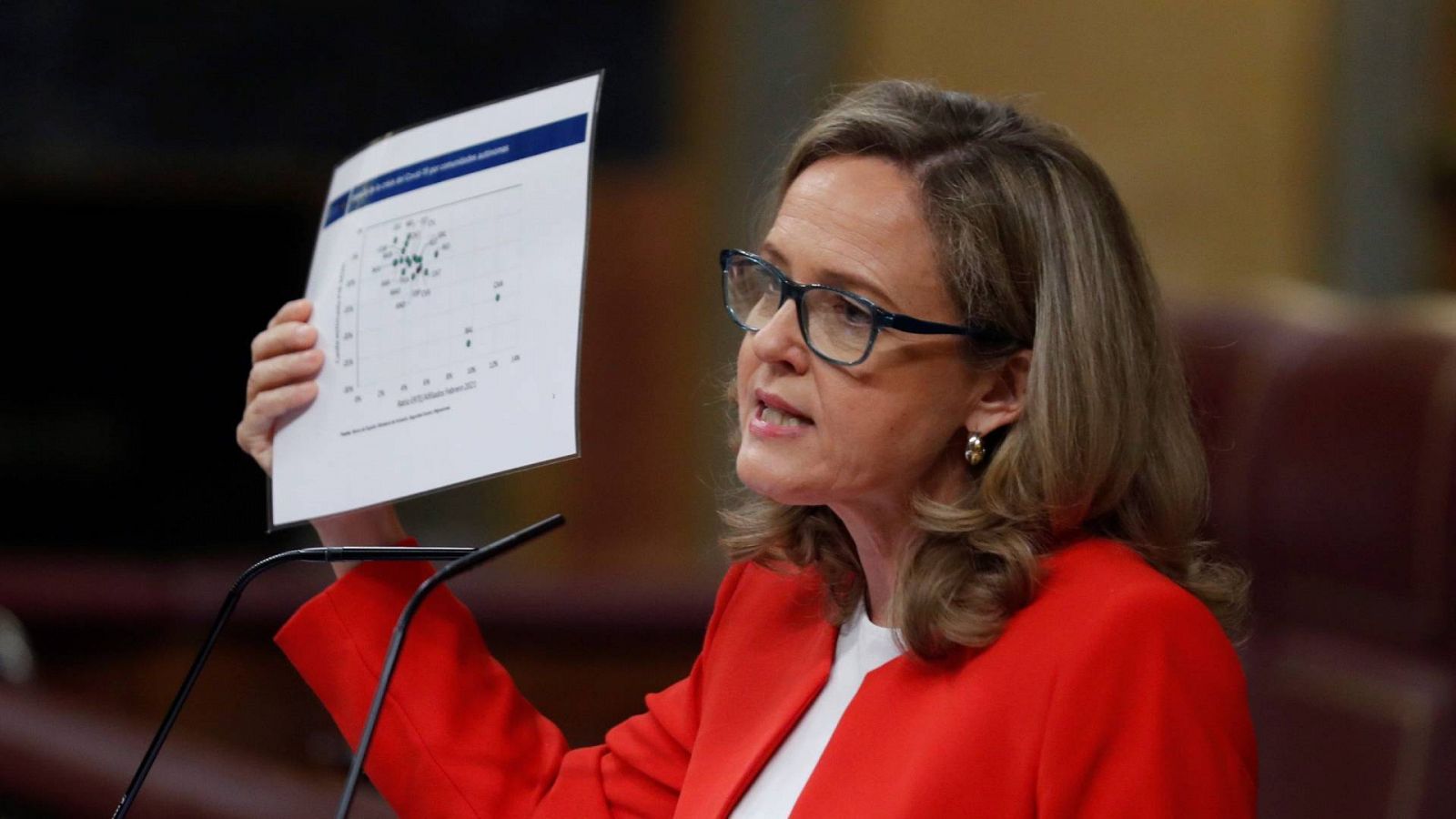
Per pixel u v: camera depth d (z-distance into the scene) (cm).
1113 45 1499
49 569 1134
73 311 2105
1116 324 477
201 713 1075
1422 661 767
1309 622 828
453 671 582
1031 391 470
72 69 1777
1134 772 427
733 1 1750
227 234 2097
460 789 567
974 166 476
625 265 1878
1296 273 1424
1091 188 489
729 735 538
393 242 541
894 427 470
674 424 1898
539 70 1828
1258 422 861
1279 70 1422
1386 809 746
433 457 511
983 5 1565
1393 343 816
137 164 1802
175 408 2142
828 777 478
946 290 470
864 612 530
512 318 510
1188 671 439
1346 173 1407
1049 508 466
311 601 584
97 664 1109
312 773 891
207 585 1126
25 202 2039
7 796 884
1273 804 802
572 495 1928
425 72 1811
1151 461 487
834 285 471
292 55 1800
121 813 486
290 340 545
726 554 568
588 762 589
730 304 501
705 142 1817
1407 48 1379
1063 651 446
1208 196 1459
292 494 536
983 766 447
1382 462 788
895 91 502
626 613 1064
